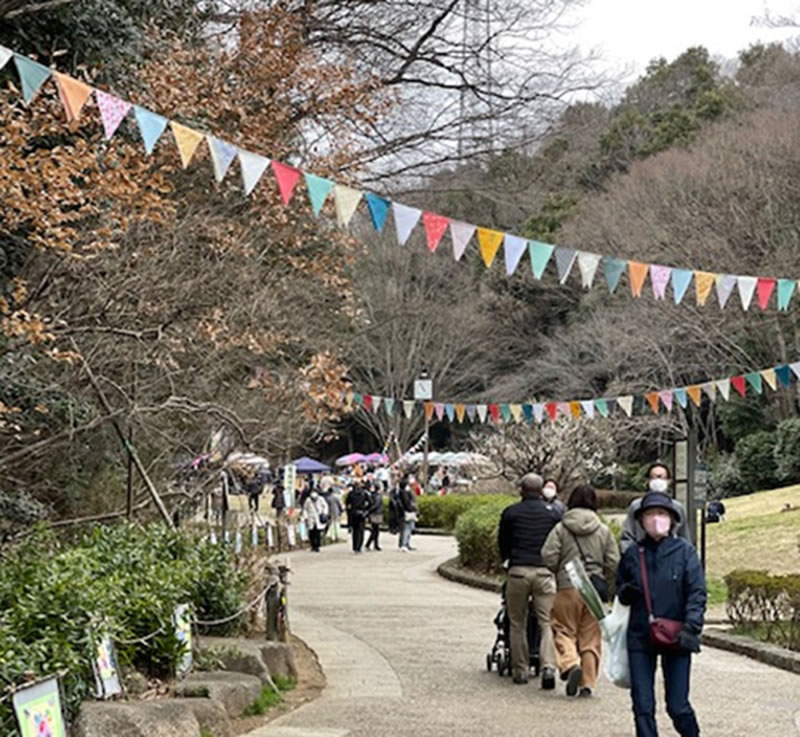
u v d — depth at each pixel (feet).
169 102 45.16
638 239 124.88
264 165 28.40
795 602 45.01
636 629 26.20
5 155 32.22
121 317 40.60
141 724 25.25
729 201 120.26
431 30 71.31
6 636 23.22
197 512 69.31
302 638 50.16
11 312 36.86
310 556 99.91
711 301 121.08
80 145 33.78
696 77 168.76
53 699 21.15
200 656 35.27
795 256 115.14
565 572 36.40
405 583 76.79
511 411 65.98
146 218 37.68
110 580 30.71
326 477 140.26
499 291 155.74
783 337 124.88
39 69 24.79
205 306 42.34
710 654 46.80
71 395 42.86
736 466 138.41
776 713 34.19
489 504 90.48
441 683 39.09
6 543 42.27
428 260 146.82
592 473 136.77
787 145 119.03
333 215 52.24
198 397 48.32
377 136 69.51
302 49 56.65
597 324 138.21
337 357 53.26
